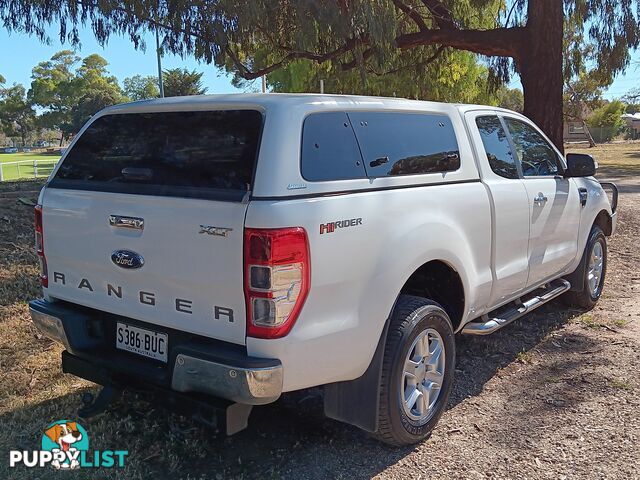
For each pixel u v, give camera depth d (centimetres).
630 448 356
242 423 310
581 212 566
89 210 343
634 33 1132
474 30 1081
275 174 285
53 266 376
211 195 293
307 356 294
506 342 525
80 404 404
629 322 577
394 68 1375
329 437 370
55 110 10881
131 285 331
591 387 437
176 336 321
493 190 427
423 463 344
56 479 322
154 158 328
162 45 1152
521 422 389
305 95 327
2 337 515
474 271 407
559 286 554
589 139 5419
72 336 360
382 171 341
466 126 425
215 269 291
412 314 346
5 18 1023
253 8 945
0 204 973
